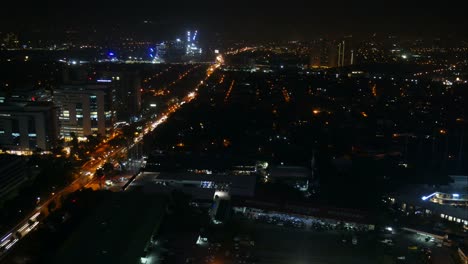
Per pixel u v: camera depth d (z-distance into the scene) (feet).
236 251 564.71
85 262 490.90
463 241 591.37
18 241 576.61
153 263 524.93
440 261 556.10
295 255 559.38
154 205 636.89
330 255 561.43
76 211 634.84
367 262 547.08
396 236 620.49
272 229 627.87
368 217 650.43
